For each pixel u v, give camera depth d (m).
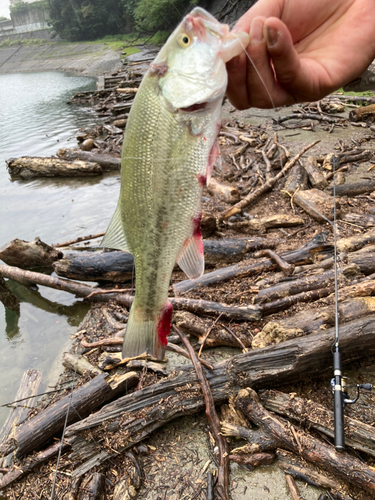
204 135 0.34
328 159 1.94
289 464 0.65
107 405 0.72
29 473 0.69
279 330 0.80
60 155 2.63
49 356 1.05
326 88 0.32
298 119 2.88
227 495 0.62
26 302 1.33
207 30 0.32
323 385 0.77
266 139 2.50
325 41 0.33
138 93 0.35
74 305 1.28
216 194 1.74
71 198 2.18
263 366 0.74
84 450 0.69
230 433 0.68
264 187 1.69
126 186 0.38
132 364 0.88
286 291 1.00
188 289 1.10
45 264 1.44
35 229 1.84
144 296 0.42
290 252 1.19
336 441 0.61
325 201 1.45
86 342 1.02
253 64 0.29
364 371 0.81
